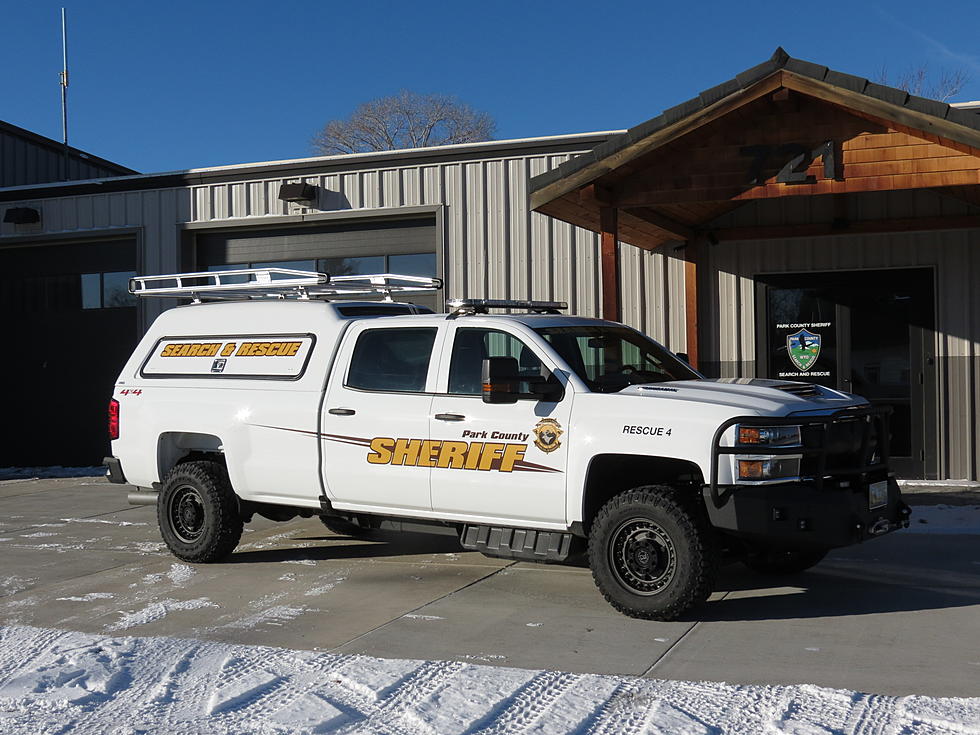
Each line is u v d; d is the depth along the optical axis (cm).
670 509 644
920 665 556
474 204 1514
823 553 774
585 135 1459
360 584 787
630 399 680
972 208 1266
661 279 1412
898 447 1305
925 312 1293
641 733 454
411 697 510
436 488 748
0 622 683
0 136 1998
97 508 1260
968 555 866
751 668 554
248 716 489
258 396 843
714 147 1001
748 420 638
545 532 717
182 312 928
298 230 1655
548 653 588
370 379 794
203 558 869
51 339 1850
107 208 1762
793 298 1349
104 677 548
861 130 950
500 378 691
